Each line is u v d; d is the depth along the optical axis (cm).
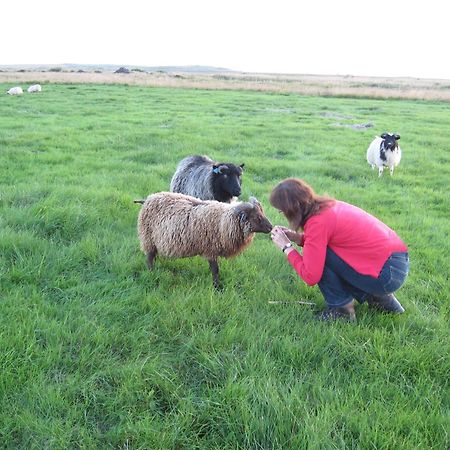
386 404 311
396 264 391
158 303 434
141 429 285
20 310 405
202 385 335
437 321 414
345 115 2325
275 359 361
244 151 1287
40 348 358
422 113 2484
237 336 385
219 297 450
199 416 298
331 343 377
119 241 591
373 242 385
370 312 433
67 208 657
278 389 320
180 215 493
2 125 1561
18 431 285
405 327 408
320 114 2339
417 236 665
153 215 513
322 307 451
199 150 1245
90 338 373
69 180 898
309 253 384
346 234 384
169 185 895
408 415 295
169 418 301
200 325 404
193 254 507
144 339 379
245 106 2594
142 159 1148
